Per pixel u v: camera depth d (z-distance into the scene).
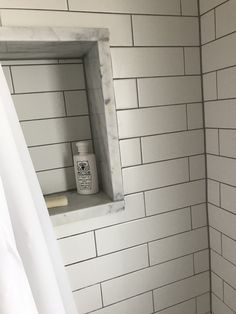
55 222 0.78
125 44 0.86
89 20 0.81
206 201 1.05
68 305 0.66
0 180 0.44
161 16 0.88
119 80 0.87
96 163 0.96
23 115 0.86
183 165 0.99
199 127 0.99
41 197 0.59
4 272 0.43
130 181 0.93
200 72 0.96
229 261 0.99
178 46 0.92
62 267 0.64
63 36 0.73
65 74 0.90
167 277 1.05
